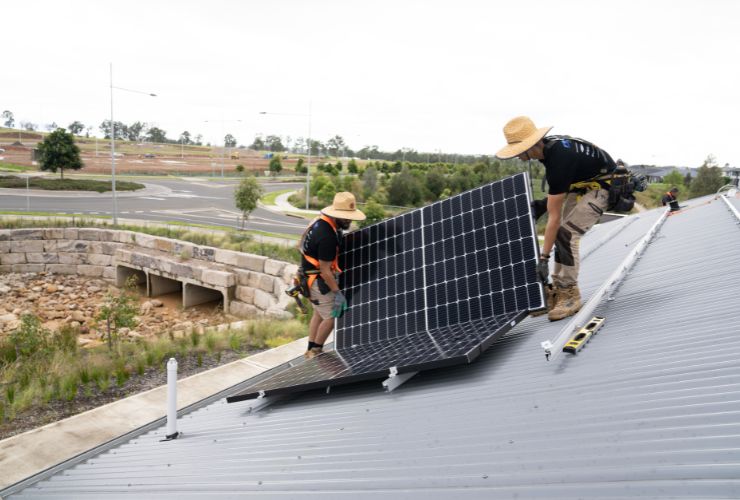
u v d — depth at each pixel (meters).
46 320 22.20
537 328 5.38
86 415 8.40
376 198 58.03
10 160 89.81
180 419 6.93
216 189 67.88
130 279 25.19
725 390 3.02
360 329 6.12
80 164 61.19
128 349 12.29
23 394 9.17
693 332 4.03
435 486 3.01
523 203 5.29
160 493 4.25
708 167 64.94
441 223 5.97
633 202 4.75
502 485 2.80
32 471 6.77
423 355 4.61
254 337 13.09
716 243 7.28
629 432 2.91
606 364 3.93
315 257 6.07
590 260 9.23
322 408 5.11
